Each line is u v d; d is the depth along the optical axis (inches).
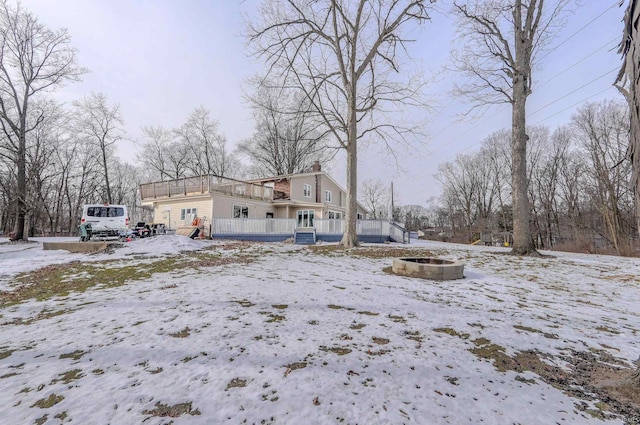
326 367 105.6
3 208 1034.7
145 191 902.4
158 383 93.6
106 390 89.5
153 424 74.7
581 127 1034.7
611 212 820.0
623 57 105.8
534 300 217.0
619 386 100.0
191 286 227.5
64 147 1293.1
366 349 122.3
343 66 535.5
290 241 717.9
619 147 894.4
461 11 506.6
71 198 1460.4
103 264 335.0
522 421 80.1
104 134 1243.8
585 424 79.5
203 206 766.5
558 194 1222.3
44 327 143.6
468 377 103.0
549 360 119.8
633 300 223.1
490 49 521.3
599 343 138.3
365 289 228.7
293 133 1334.9
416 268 286.7
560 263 394.0
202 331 136.8
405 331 144.4
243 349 118.6
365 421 77.8
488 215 1598.2
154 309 169.8
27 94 743.7
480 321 163.0
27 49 735.7
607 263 396.5
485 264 382.3
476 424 78.1
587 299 224.5
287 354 115.3
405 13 512.4
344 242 555.2
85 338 129.0
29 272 290.8
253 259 389.7
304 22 521.0
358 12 513.3
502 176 1550.2
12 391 89.2
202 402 84.2
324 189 1117.1
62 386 91.7
